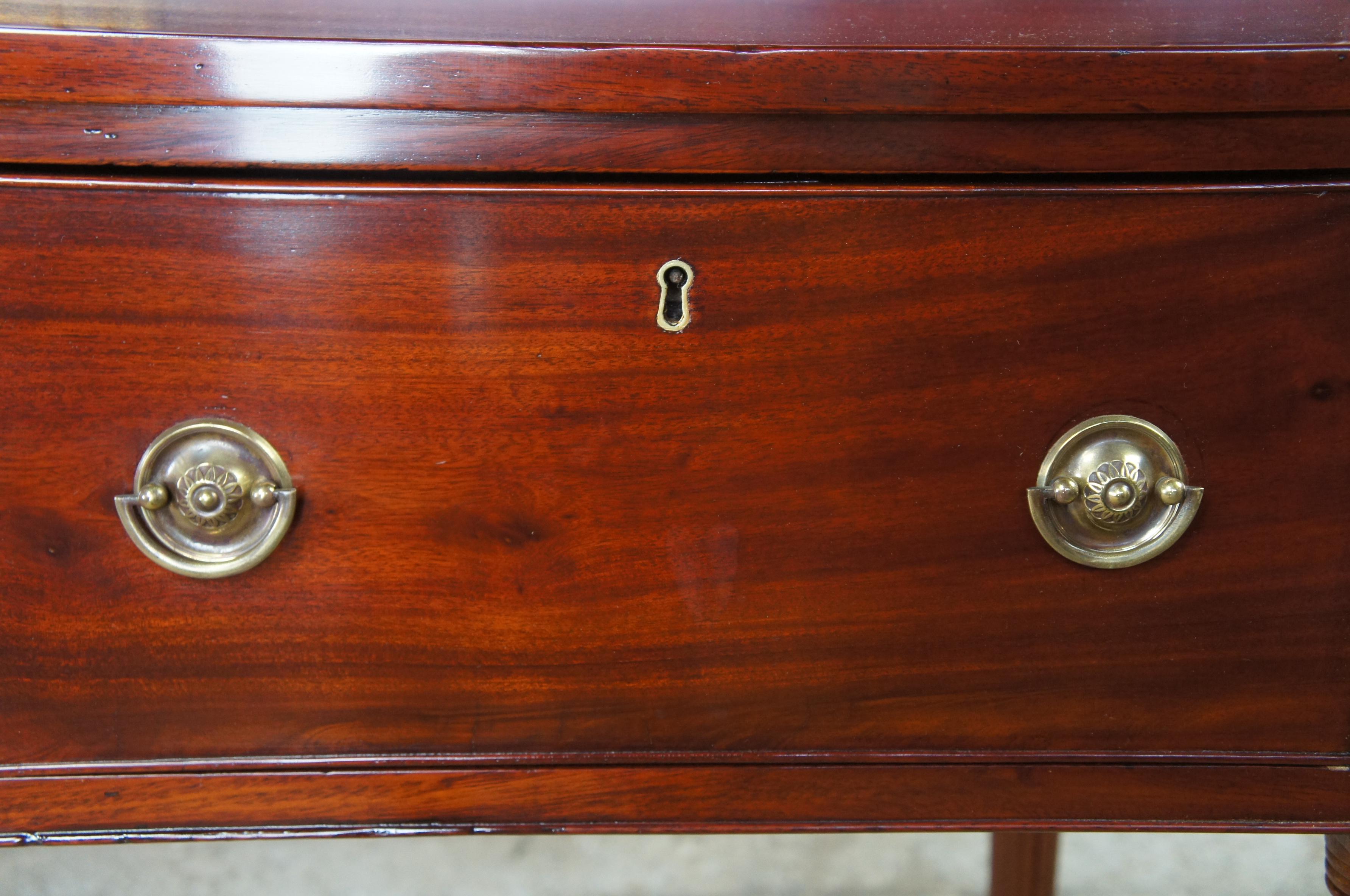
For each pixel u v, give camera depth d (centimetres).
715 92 47
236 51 46
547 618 52
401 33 50
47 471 50
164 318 49
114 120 47
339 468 51
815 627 53
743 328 50
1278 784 55
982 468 51
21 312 49
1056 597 53
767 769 55
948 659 53
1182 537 52
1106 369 50
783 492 51
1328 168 49
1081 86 47
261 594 52
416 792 54
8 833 54
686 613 52
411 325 49
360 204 48
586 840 129
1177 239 49
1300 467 52
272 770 54
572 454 51
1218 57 47
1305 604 53
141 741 53
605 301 49
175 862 123
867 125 48
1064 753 54
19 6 50
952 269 49
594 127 48
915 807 55
